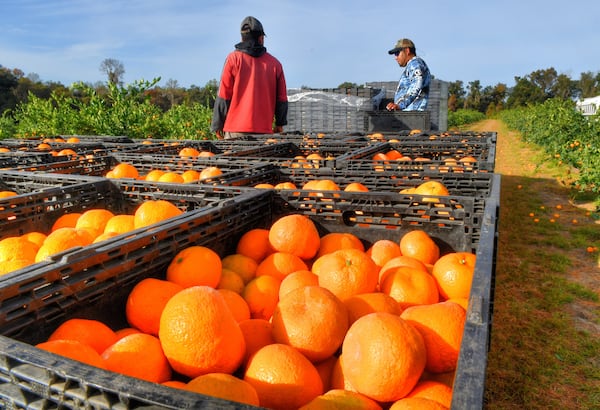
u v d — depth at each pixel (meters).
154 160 4.48
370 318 1.38
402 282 1.95
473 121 63.38
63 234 2.16
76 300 1.55
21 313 1.37
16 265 2.03
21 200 2.65
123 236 1.79
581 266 5.48
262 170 3.86
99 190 3.17
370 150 4.82
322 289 1.64
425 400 1.18
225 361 1.39
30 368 0.95
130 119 11.65
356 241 2.61
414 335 1.34
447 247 2.57
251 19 6.87
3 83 59.62
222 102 7.06
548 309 4.28
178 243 2.02
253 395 1.25
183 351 1.37
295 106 11.97
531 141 23.64
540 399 3.00
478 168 3.55
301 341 1.51
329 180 3.40
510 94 99.62
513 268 5.33
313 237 2.44
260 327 1.68
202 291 1.45
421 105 9.44
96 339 1.48
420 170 3.49
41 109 12.02
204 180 3.20
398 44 9.73
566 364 3.41
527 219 7.65
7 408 0.97
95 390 0.88
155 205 2.40
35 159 4.46
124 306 1.78
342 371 1.46
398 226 2.69
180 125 14.45
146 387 0.85
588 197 9.60
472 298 1.16
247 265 2.29
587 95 105.44
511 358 3.47
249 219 2.67
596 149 9.72
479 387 0.83
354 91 12.49
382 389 1.28
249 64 6.90
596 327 3.97
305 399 1.33
